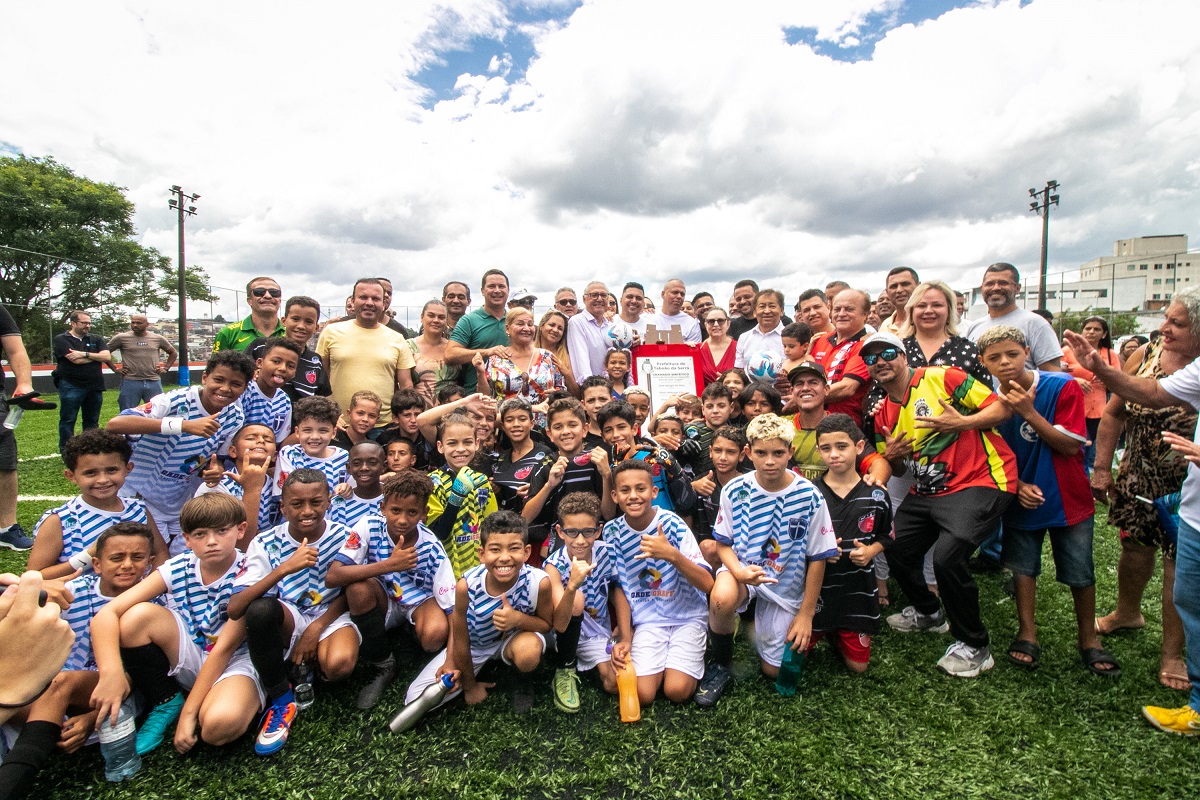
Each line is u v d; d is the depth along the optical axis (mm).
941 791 2238
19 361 4574
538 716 2775
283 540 2918
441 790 2289
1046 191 24750
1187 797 2199
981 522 2996
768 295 5785
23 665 2025
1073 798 2197
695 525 3789
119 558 2660
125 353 9281
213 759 2502
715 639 3045
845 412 4164
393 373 4980
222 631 2732
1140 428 3102
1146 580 3316
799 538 3084
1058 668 3104
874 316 7559
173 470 3613
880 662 3219
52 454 9148
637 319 6289
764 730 2629
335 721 2750
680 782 2326
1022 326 4398
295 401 4469
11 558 4434
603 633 3189
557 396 4559
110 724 2346
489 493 3641
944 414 3107
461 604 2742
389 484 3100
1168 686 2912
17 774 2164
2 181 34406
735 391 4695
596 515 3018
